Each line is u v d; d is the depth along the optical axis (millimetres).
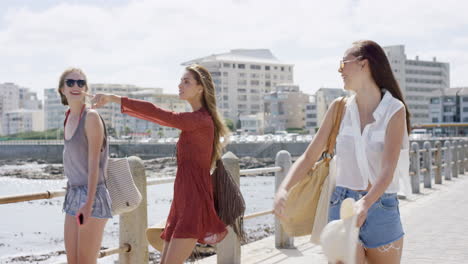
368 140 2879
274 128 161500
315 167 3098
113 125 160875
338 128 3043
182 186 3537
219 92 181000
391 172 2729
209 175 3633
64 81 3484
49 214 23469
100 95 3395
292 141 81938
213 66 182500
